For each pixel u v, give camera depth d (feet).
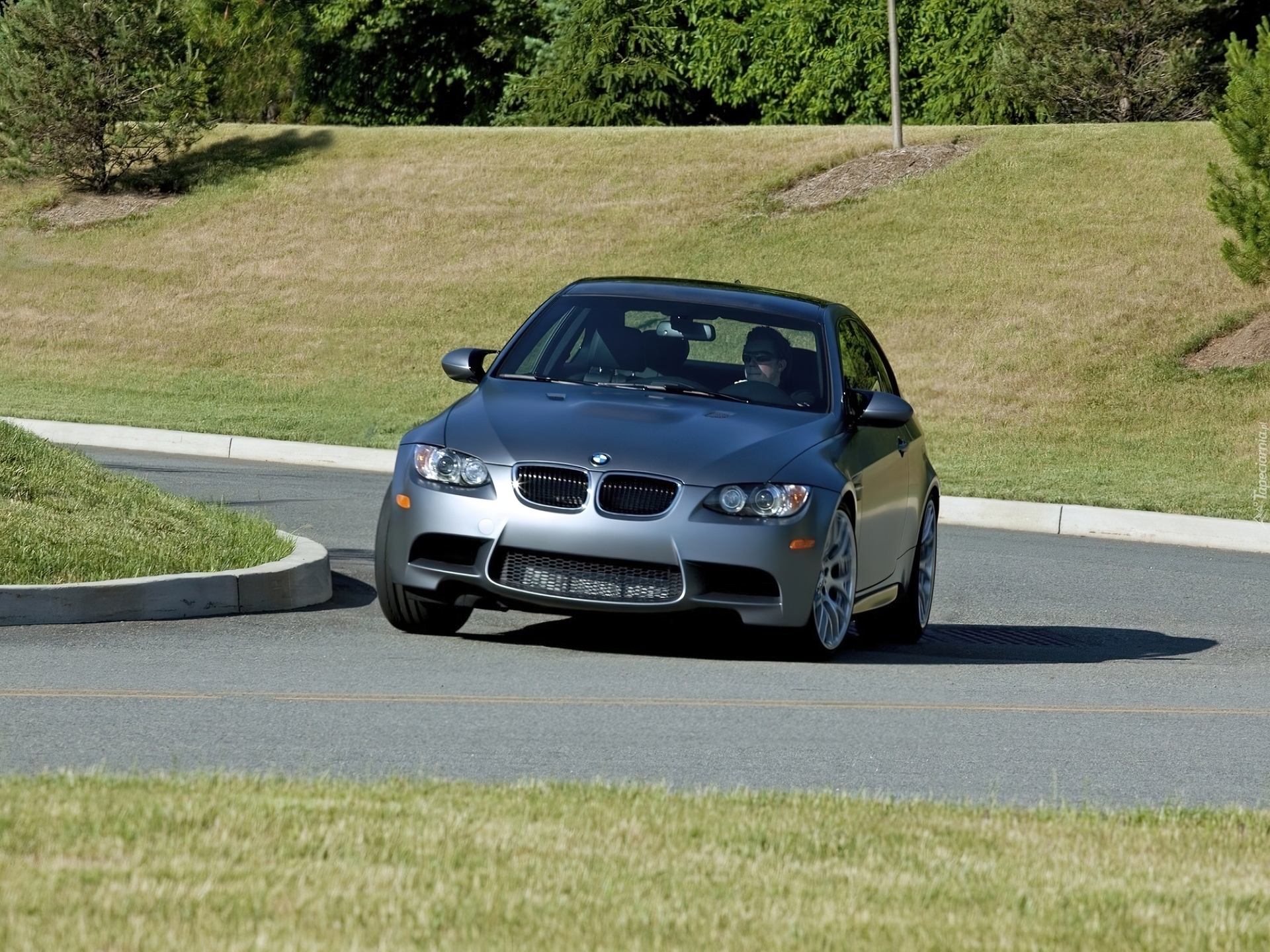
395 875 23.57
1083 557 84.28
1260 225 134.41
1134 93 227.40
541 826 26.86
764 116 267.18
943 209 181.16
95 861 23.40
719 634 54.24
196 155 222.89
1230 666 54.95
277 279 186.19
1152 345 145.89
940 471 116.88
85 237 200.95
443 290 180.45
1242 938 22.84
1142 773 37.50
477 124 311.68
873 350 61.46
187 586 52.54
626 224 191.83
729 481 47.34
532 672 45.70
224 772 31.63
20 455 65.26
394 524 48.98
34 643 46.60
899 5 255.09
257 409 143.84
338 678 43.73
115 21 211.00
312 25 307.99
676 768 35.35
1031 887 24.91
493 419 49.62
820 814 29.14
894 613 58.18
